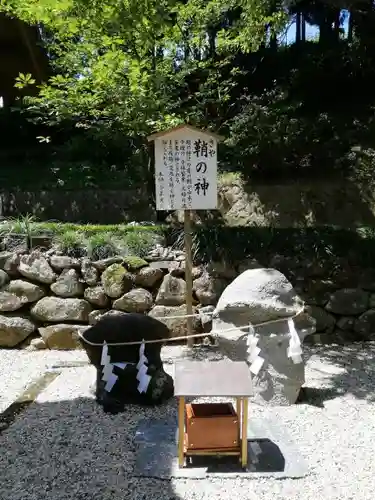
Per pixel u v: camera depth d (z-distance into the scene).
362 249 5.11
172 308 4.94
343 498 2.30
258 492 2.35
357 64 9.79
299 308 3.43
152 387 3.41
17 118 9.62
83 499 2.30
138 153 6.96
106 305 4.96
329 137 7.84
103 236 5.20
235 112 8.16
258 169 7.62
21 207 7.11
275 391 3.37
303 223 7.30
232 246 5.11
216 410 2.75
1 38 9.20
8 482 2.45
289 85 9.48
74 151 8.24
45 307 4.91
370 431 2.99
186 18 5.94
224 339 3.43
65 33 5.41
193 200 4.34
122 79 5.56
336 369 4.18
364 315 4.99
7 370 4.27
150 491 2.36
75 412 3.30
